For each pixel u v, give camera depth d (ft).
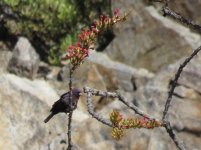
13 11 63.36
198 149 51.31
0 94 51.06
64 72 60.34
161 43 63.82
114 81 60.85
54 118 52.11
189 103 54.75
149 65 63.93
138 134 48.98
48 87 58.08
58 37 64.13
